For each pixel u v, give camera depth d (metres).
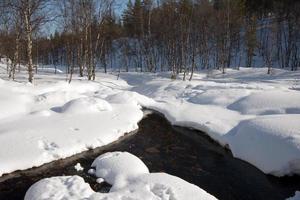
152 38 41.03
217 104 15.02
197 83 20.38
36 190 7.58
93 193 7.39
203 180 8.94
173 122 13.81
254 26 40.38
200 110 14.49
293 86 18.41
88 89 19.44
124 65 52.50
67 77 24.25
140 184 7.77
